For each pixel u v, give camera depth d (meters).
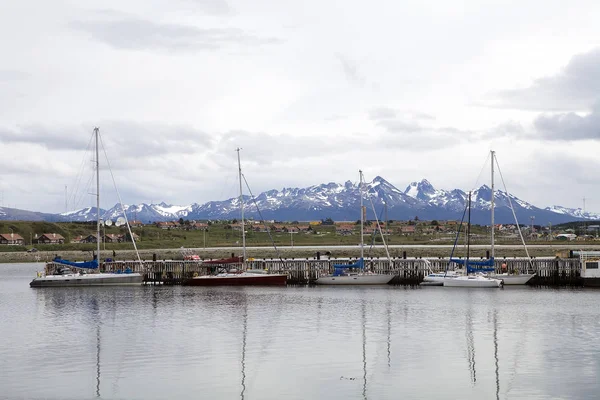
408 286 114.56
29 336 65.56
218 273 120.06
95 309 85.50
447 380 47.75
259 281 115.94
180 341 62.16
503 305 87.38
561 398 43.41
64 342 62.22
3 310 85.19
